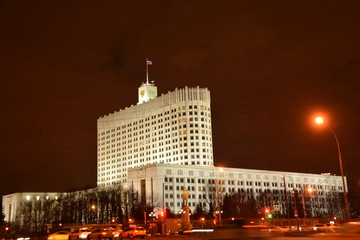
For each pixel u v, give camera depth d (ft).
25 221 643.04
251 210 599.16
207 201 644.27
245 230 83.46
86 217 625.41
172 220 372.58
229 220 86.22
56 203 615.57
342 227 84.33
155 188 644.69
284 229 265.54
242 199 633.61
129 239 228.22
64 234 229.86
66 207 634.43
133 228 233.55
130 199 593.83
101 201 604.90
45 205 651.25
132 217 506.48
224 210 560.20
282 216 614.34
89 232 235.40
